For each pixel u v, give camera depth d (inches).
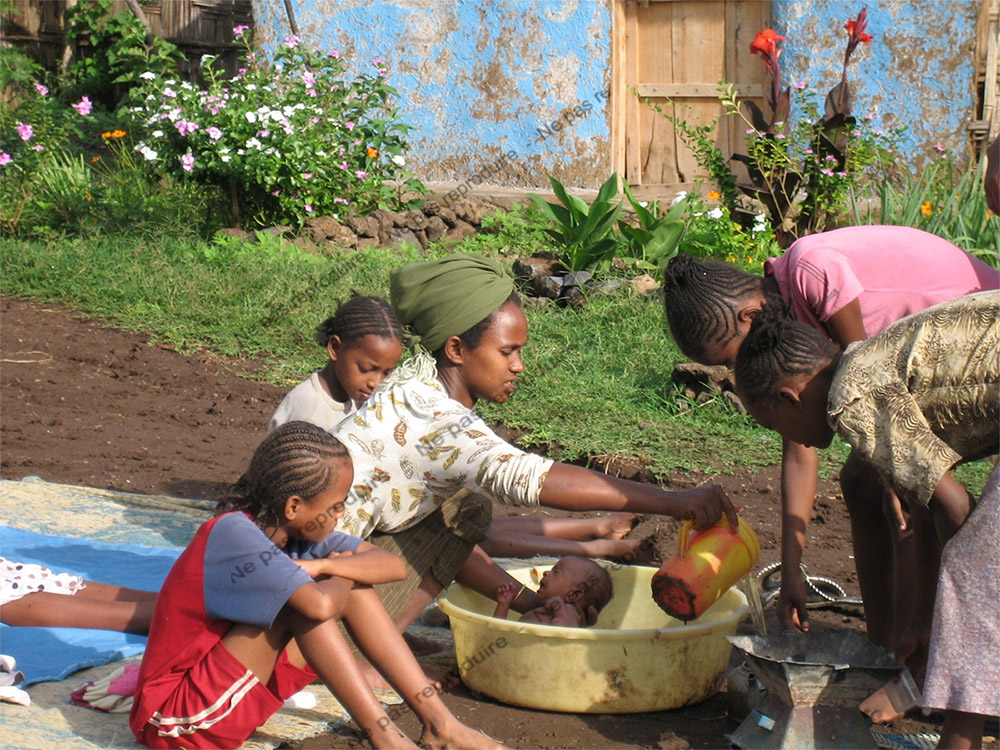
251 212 406.9
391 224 412.2
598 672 130.1
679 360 277.7
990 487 104.6
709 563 127.9
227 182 400.5
